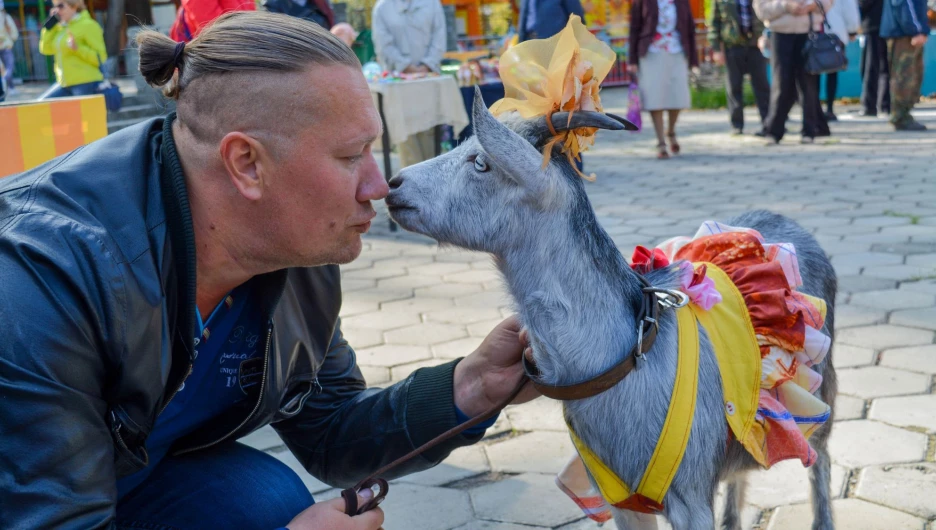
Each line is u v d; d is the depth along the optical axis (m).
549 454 3.18
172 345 1.56
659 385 1.95
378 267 5.77
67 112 3.56
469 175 1.94
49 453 1.34
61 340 1.36
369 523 1.68
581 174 1.94
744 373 2.02
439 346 4.23
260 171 1.48
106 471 1.45
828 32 9.49
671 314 2.03
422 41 8.18
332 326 1.98
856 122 11.45
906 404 3.36
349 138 1.49
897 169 8.11
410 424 1.96
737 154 9.62
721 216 6.62
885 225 6.04
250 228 1.55
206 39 1.49
